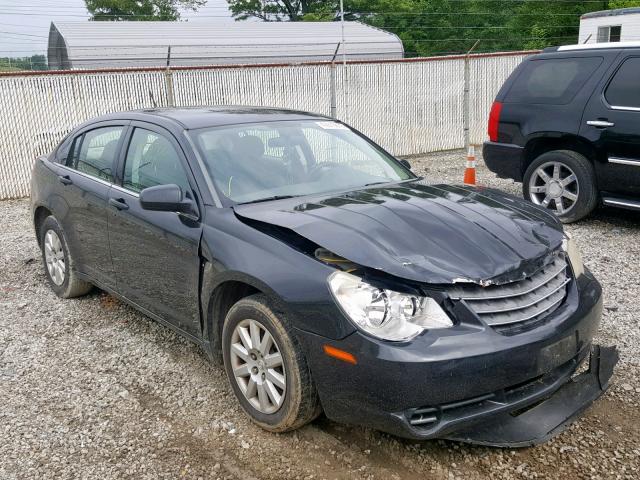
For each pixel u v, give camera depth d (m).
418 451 3.18
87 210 4.78
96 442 3.36
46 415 3.64
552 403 3.26
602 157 7.05
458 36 42.78
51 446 3.33
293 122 4.62
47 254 5.64
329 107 13.55
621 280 5.58
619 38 21.91
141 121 4.56
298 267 3.09
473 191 4.05
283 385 3.19
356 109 13.84
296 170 4.18
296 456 3.17
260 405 3.36
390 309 2.83
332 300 2.91
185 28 19.39
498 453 3.16
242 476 3.04
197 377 4.05
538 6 39.75
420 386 2.71
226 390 3.87
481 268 2.97
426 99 14.62
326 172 4.27
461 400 2.81
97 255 4.81
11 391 3.93
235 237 3.44
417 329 2.80
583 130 7.15
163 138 4.25
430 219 3.35
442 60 14.55
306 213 3.43
